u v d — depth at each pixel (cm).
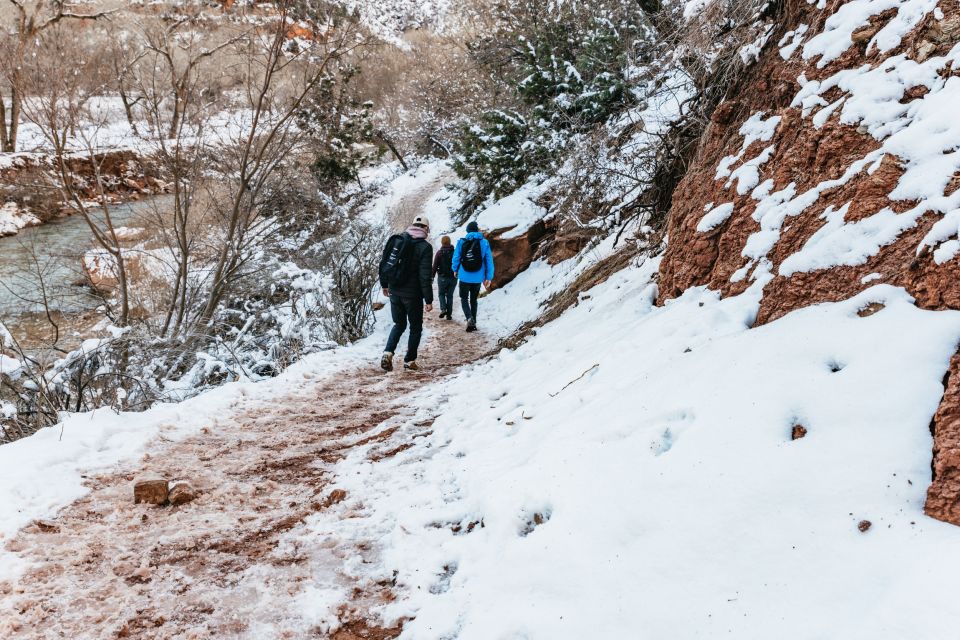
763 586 163
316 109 2212
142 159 950
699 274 385
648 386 286
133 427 421
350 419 484
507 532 240
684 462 217
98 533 284
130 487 338
